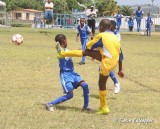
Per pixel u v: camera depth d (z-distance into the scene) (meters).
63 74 6.80
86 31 13.20
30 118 6.21
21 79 9.74
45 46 19.05
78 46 19.66
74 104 7.25
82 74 10.97
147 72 11.82
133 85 9.58
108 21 6.62
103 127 5.85
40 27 33.31
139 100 7.83
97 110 6.86
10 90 8.38
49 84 9.23
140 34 31.00
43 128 5.72
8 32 27.58
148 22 30.12
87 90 6.80
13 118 6.18
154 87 9.39
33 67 11.76
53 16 32.09
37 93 8.16
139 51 19.03
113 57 6.39
